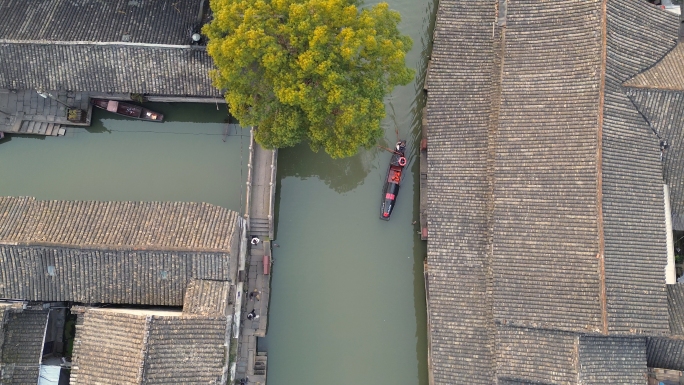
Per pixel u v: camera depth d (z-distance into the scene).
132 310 31.14
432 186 33.66
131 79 34.72
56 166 39.75
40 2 35.53
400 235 38.69
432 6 40.91
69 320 35.88
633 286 28.50
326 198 39.34
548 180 29.28
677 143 30.94
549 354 28.61
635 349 29.48
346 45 27.38
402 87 40.03
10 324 32.44
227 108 39.31
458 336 32.03
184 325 29.17
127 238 31.23
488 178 32.16
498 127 30.64
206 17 34.88
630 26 30.33
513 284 29.38
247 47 27.17
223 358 30.00
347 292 38.22
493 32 34.16
